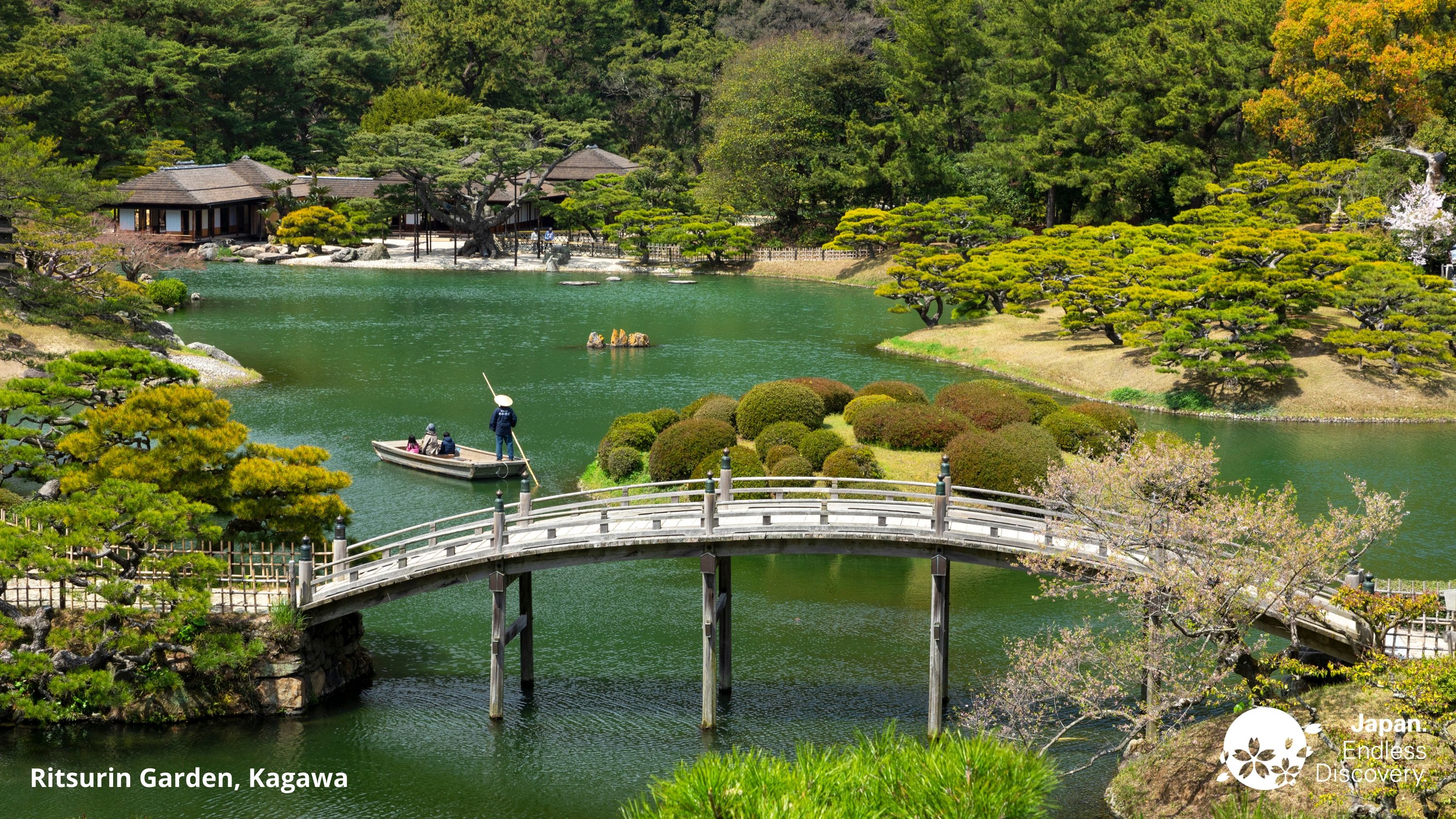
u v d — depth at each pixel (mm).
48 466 30750
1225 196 78938
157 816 22688
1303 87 79125
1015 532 27750
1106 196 95750
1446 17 79000
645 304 88812
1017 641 31375
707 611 26734
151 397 29641
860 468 39375
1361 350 57219
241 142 125625
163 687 26219
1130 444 42094
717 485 37281
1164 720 24641
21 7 100000
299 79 129750
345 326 76375
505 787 24109
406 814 22984
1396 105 77938
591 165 122625
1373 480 44344
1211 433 52156
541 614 33406
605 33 147500
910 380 62062
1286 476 44781
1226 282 57531
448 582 27109
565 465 46219
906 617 33406
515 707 27641
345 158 112562
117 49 113000
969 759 15672
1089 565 25516
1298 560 21953
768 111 110688
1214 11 90750
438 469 44781
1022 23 98000
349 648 28984
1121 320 60938
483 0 136375
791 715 27312
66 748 25297
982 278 70250
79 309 55188
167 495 26312
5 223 57281
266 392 57875
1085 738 26344
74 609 26641
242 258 107000
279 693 26844
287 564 27188
